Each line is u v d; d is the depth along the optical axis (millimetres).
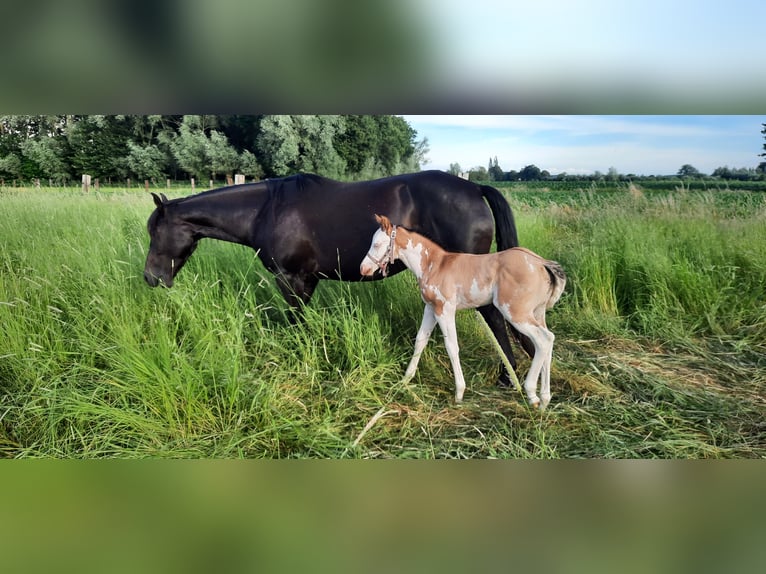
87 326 3400
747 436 2568
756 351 3631
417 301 3969
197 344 2955
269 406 2695
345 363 3307
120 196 8211
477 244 3107
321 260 3377
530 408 2820
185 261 3709
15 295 3652
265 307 3730
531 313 2701
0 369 3070
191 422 2594
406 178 3270
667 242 5172
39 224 5551
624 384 3141
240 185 3514
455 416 2811
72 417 2658
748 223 5422
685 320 4113
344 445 2475
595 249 4887
